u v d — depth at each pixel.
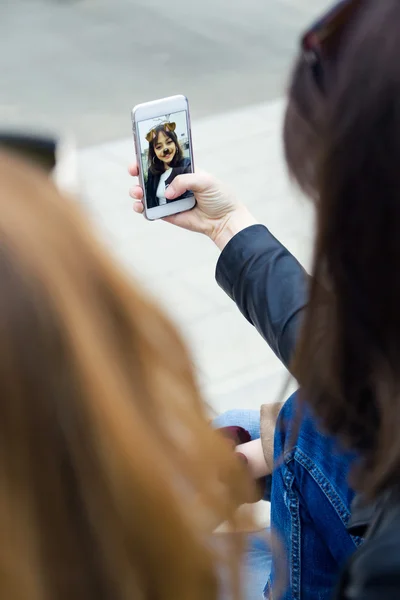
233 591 0.73
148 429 0.64
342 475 1.33
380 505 0.96
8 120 5.88
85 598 0.62
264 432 1.84
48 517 0.60
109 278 0.64
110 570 0.62
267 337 1.58
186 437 0.67
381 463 0.93
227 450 0.73
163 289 3.95
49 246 0.60
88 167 5.10
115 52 7.04
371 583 0.85
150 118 1.92
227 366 3.47
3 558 0.58
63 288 0.59
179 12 7.88
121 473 0.60
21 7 8.16
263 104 5.96
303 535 1.40
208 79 6.47
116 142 5.45
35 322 0.57
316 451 1.35
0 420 0.57
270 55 6.90
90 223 0.66
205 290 3.94
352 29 0.83
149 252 4.25
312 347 0.99
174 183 1.90
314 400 1.05
